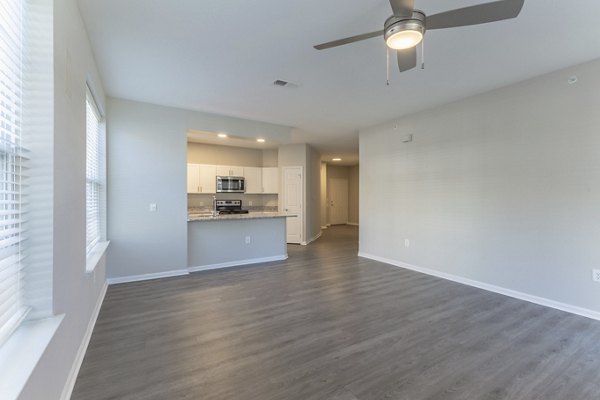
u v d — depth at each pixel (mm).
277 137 5410
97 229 3635
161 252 4301
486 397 1762
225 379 1919
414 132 4688
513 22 2250
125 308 3113
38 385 1221
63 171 1669
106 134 3891
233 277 4328
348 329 2641
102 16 2178
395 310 3076
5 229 1280
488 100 3711
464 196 3988
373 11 2131
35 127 1463
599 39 2500
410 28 1738
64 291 1687
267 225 5457
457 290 3723
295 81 3389
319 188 8922
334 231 9766
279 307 3158
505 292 3553
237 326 2699
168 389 1814
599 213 2830
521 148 3396
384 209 5270
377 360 2150
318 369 2035
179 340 2432
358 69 3074
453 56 2799
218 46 2619
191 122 4520
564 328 2658
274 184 7738
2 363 1136
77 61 2041
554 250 3137
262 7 2078
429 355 2219
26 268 1444
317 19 2229
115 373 1972
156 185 4250
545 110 3195
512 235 3484
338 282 4074
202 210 7301
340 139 6789
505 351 2279
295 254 6039
